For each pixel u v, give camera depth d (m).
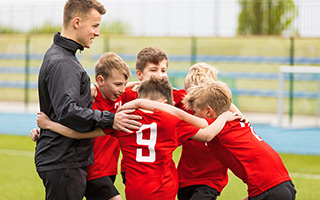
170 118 3.35
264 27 18.14
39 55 21.48
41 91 3.37
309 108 16.98
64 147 3.33
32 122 14.96
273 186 3.48
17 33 21.17
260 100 18.12
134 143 3.37
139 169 3.35
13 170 7.75
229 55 19.20
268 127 13.30
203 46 19.67
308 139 11.54
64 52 3.35
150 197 3.31
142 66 4.41
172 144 3.39
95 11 3.43
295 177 7.30
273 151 3.68
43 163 3.36
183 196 3.98
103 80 3.92
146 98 3.52
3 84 21.88
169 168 3.44
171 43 20.28
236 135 3.61
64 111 3.12
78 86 3.25
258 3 18.14
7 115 16.38
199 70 4.16
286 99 17.62
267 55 18.59
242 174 3.63
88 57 20.77
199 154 3.84
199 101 3.71
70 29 3.39
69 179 3.33
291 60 15.84
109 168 3.91
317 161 8.90
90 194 3.86
